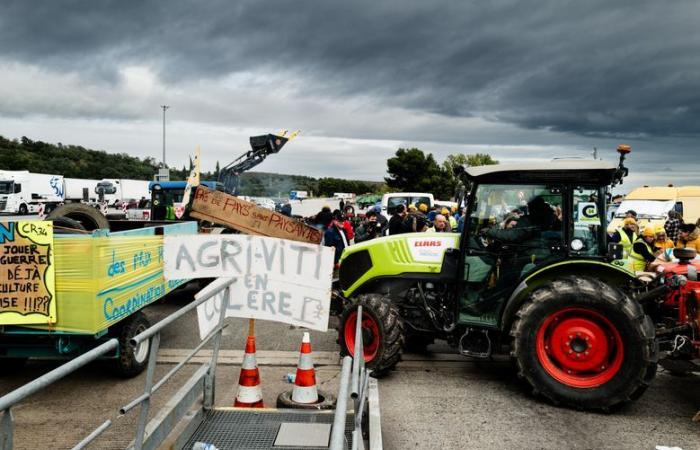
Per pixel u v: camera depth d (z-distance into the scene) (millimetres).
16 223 5086
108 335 5836
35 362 6652
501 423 4797
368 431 4246
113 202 41688
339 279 6875
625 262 5766
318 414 4434
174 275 4801
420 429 4660
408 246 6375
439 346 7500
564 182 5727
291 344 7367
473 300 5992
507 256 5871
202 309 4438
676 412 5078
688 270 5422
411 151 58250
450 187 57031
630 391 4891
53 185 41844
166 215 18344
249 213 6918
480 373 6254
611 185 5836
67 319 5141
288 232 6953
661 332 5305
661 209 17391
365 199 34281
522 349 5250
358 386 3543
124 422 4824
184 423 3967
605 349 5070
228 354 6812
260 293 4805
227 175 17906
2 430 2041
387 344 5879
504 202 5906
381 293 6527
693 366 5160
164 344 7277
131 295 5871
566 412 5066
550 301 5156
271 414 4430
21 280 5121
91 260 5105
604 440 4449
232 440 3965
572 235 5699
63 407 5172
